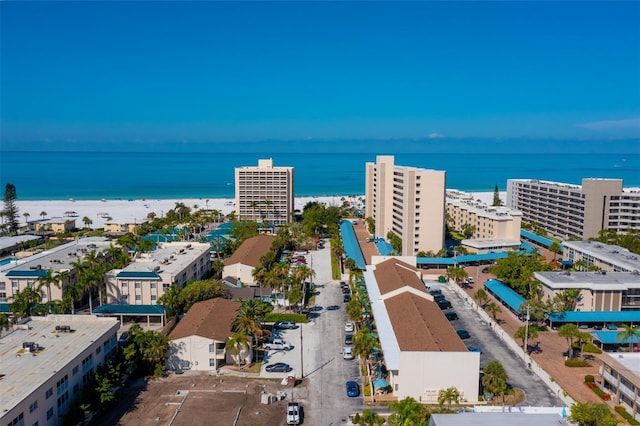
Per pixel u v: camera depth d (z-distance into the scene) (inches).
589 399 3902.6
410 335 4274.1
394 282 5767.7
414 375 3905.0
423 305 5068.9
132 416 3634.4
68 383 3592.5
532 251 7859.3
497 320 5664.4
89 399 3567.9
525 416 2972.4
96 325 4384.8
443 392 3769.7
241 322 4453.7
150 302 5851.4
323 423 3572.8
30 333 4188.0
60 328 4229.8
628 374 3654.0
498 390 3782.0
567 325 4626.0
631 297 5674.2
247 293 6195.9
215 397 3914.9
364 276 6451.8
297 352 4800.7
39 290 5319.9
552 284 5639.8
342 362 4579.2
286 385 4128.9
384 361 4328.3
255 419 3604.8
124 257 6579.7
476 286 7003.0
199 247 7623.0
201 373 4343.0
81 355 3782.0
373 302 5413.4
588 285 5600.4
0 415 2834.6
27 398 3078.2
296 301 5679.1
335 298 6481.3
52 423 3373.5
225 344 4493.1
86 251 7121.1
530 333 4817.9
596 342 4982.8
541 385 4141.2
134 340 4330.7
